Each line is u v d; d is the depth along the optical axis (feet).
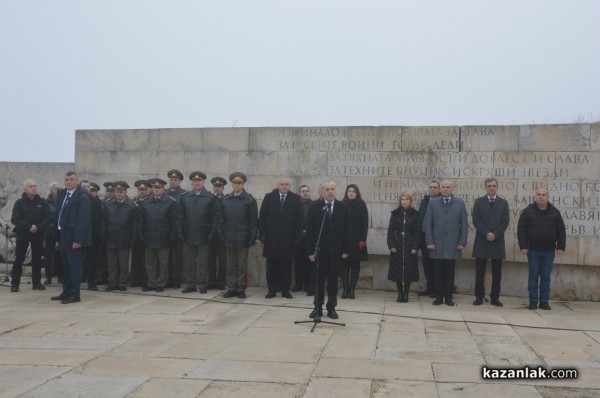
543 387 20.25
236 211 38.75
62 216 36.45
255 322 30.81
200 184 40.19
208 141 46.09
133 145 47.65
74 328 29.09
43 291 40.91
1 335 27.55
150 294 39.60
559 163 40.01
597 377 21.42
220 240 38.99
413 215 38.09
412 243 37.68
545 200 36.04
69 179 36.65
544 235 35.94
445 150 41.86
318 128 43.96
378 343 26.43
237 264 38.96
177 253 43.01
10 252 52.24
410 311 34.68
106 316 32.14
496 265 37.35
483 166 41.24
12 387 19.93
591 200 39.37
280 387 20.06
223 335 27.73
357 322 31.12
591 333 29.09
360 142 43.19
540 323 31.55
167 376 21.24
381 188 42.73
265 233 38.19
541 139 40.34
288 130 44.52
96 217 41.06
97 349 25.00
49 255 44.32
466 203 41.42
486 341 27.14
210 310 34.14
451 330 29.45
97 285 43.65
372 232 42.70
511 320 32.27
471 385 20.40
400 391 19.70
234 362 23.07
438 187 39.65
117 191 40.88
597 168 39.34
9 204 55.26
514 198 40.73
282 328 29.37
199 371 21.85
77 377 21.08
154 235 40.09
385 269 42.98
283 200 38.22
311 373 21.65
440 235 36.99
